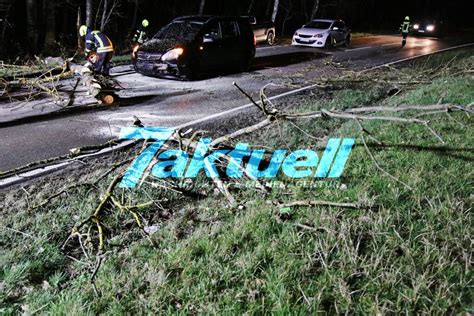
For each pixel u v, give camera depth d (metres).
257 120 8.03
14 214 4.43
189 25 12.16
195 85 11.14
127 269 3.60
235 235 3.94
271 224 4.14
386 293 3.20
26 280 3.51
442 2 45.22
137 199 4.78
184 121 7.85
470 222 4.10
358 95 9.77
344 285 3.23
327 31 19.70
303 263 3.52
